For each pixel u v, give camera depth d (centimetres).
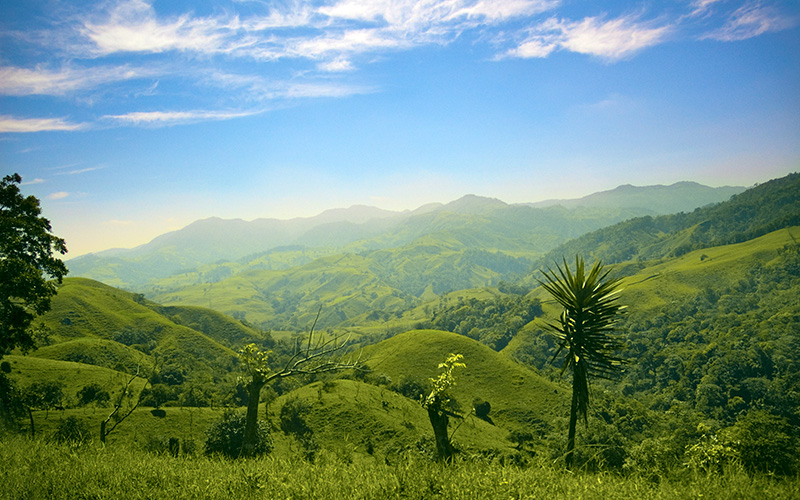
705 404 8975
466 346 10200
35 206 2811
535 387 8750
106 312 12256
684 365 10812
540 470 603
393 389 7869
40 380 5997
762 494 525
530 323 15950
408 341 10906
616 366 1085
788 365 9012
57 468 672
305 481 583
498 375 9250
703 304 15138
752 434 724
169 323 12925
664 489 539
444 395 823
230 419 3609
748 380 8962
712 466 635
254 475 616
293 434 5397
